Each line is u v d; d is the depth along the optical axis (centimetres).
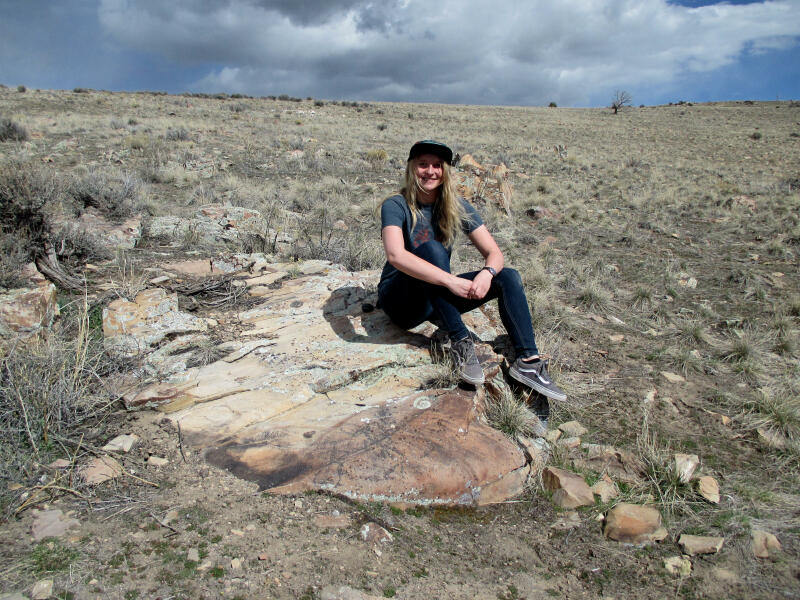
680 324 485
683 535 220
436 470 241
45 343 303
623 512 229
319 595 177
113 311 361
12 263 411
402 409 281
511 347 360
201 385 299
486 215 1003
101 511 208
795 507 240
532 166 1947
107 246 561
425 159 296
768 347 440
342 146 2020
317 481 232
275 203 905
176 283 473
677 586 196
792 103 6850
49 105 3034
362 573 190
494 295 314
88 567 178
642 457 273
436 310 303
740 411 331
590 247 838
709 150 2862
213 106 3866
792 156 2561
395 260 290
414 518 224
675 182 1662
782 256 795
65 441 245
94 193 741
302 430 265
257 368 321
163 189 1060
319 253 632
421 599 182
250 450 249
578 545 217
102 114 2798
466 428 267
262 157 1523
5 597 162
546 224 1014
